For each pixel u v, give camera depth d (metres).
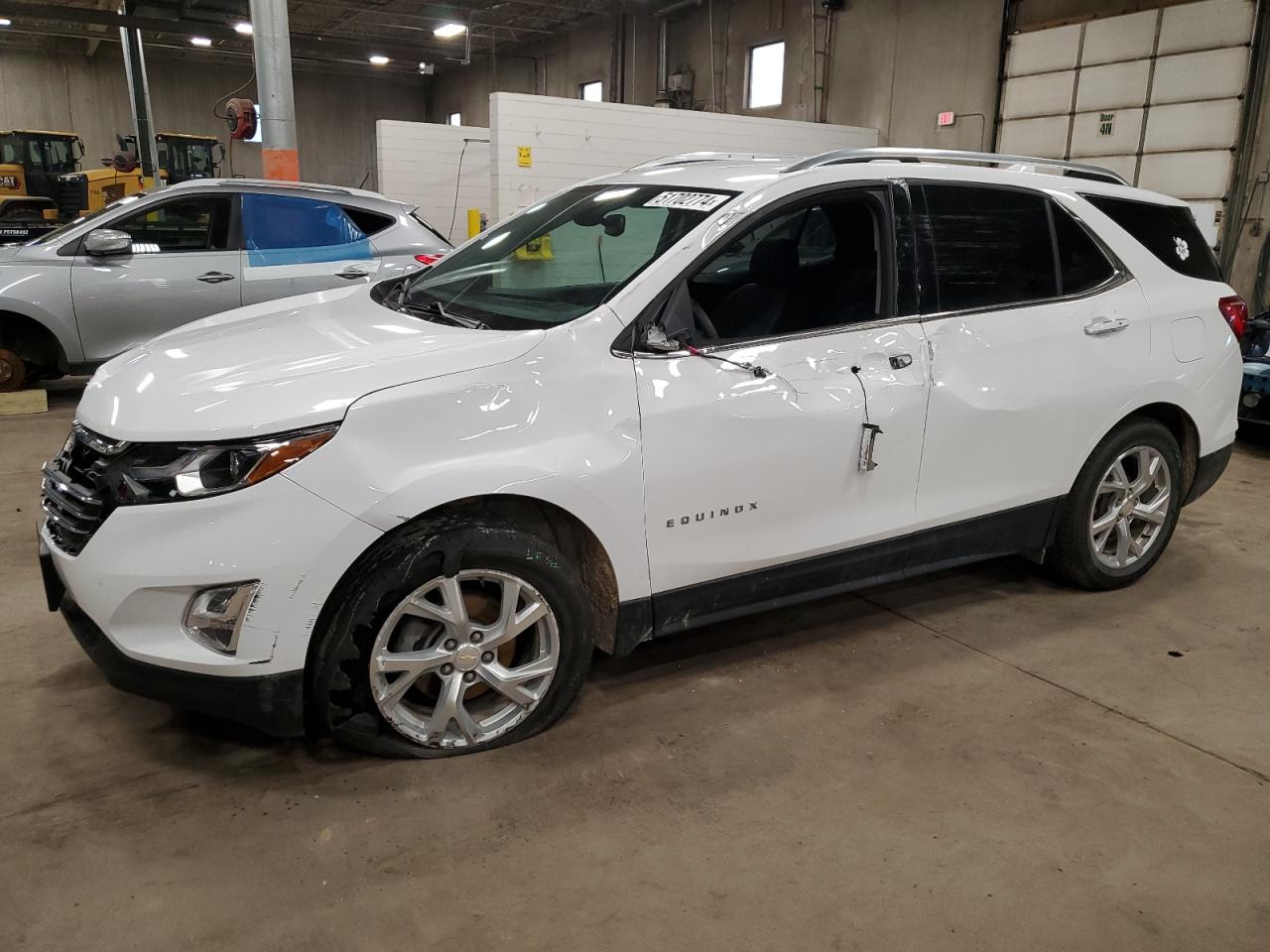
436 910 2.07
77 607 2.52
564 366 2.57
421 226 7.68
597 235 3.08
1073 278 3.52
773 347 2.88
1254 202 9.70
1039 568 4.23
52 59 25.95
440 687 2.64
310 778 2.53
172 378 2.53
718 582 2.91
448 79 28.12
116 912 2.04
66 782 2.49
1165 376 3.69
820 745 2.77
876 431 3.02
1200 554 4.46
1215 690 3.15
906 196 3.15
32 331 7.02
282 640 2.31
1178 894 2.18
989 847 2.33
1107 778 2.63
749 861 2.26
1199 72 9.95
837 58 14.54
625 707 2.95
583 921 2.05
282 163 8.78
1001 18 11.96
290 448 2.26
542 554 2.55
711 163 3.44
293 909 2.06
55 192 19.08
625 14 19.16
